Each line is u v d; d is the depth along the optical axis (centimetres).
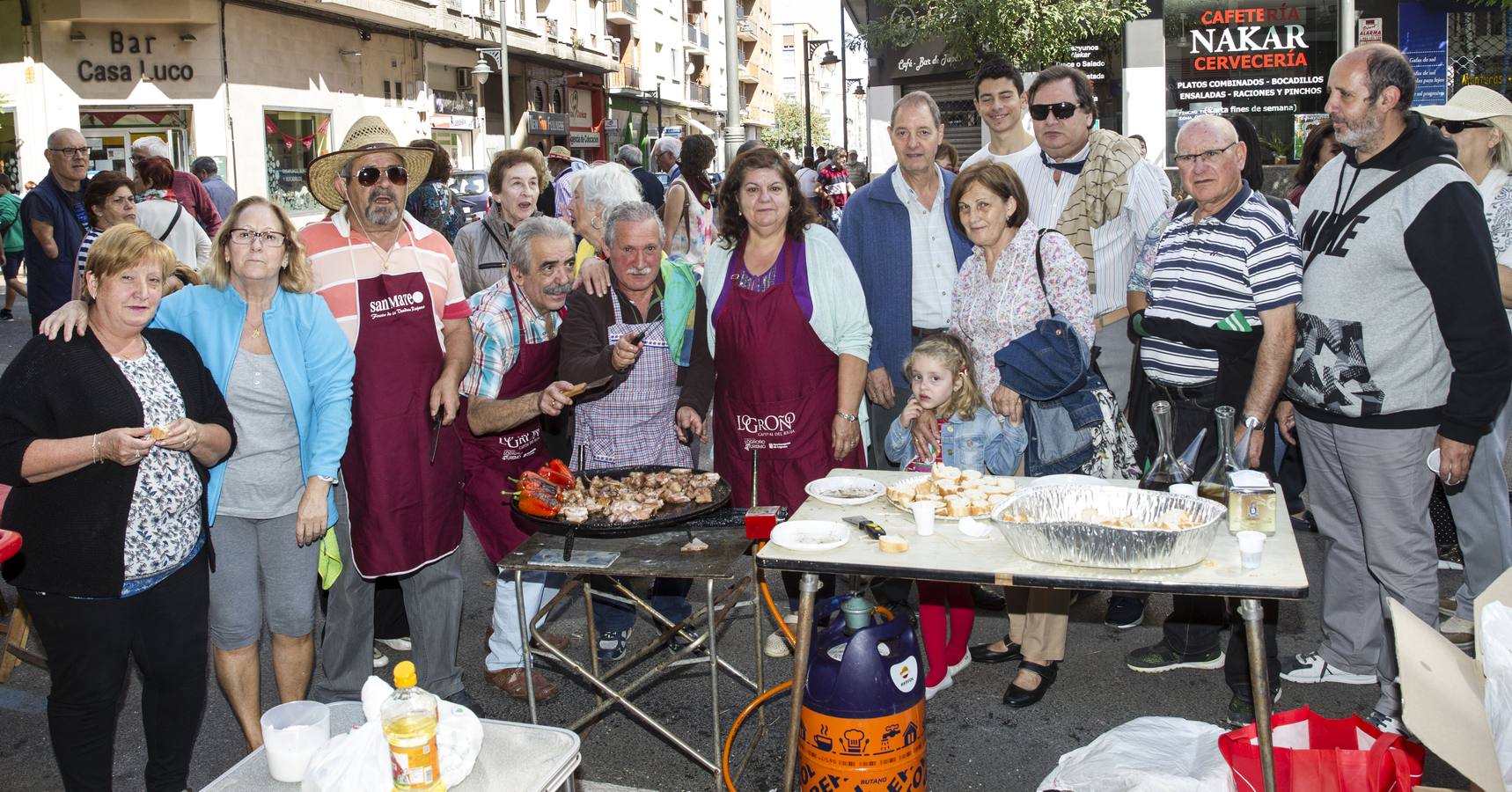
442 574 376
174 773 319
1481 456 399
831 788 306
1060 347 381
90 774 300
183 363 309
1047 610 393
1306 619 462
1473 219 324
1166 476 327
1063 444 384
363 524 352
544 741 247
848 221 479
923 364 389
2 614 488
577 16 3747
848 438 404
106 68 1964
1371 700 387
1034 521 278
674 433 413
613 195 477
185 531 304
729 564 314
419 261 368
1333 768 257
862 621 307
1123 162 457
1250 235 359
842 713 302
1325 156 562
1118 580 263
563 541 339
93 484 286
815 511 336
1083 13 1508
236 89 2078
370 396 349
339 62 2405
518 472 402
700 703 407
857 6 2034
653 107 4650
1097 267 462
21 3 1886
